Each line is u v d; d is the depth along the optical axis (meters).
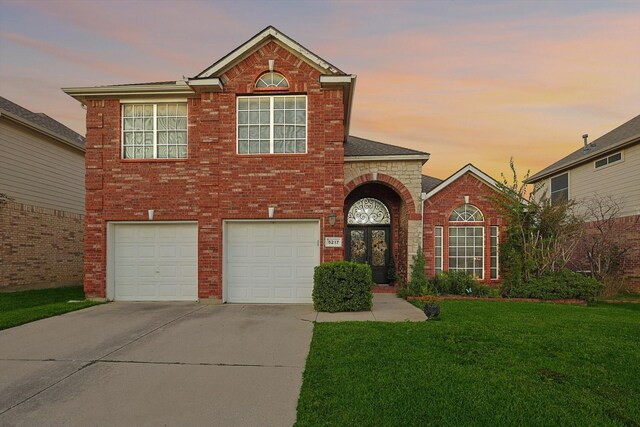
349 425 3.51
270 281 10.09
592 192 16.27
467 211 12.93
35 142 13.95
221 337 6.57
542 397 4.13
